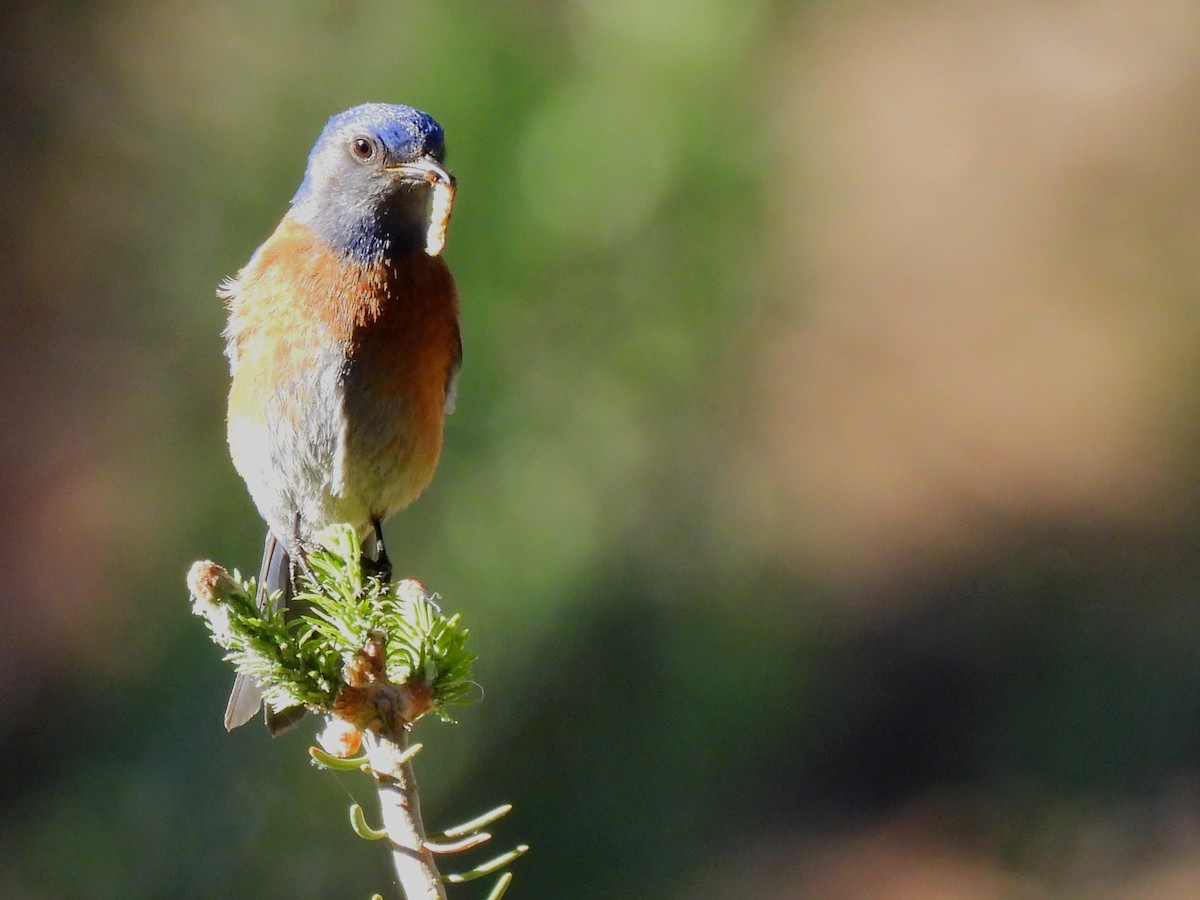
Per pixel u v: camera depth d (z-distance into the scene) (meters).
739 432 16.66
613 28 14.93
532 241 13.70
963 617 19.66
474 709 13.17
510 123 13.96
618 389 14.28
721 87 15.33
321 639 4.86
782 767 16.22
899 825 16.48
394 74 14.17
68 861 12.14
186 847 12.02
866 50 27.91
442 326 7.96
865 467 21.83
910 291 24.66
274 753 12.18
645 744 14.53
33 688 13.10
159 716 12.55
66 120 14.93
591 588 13.93
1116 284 25.50
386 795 4.48
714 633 15.42
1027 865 16.16
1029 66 28.14
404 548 12.88
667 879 14.17
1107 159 26.98
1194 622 19.28
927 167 26.58
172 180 14.38
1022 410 23.06
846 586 19.81
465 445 13.22
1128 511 21.59
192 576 4.78
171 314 14.05
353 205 7.71
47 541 13.60
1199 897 15.08
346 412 7.72
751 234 15.95
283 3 14.61
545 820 13.80
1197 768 17.22
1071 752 17.69
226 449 13.41
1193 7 29.25
